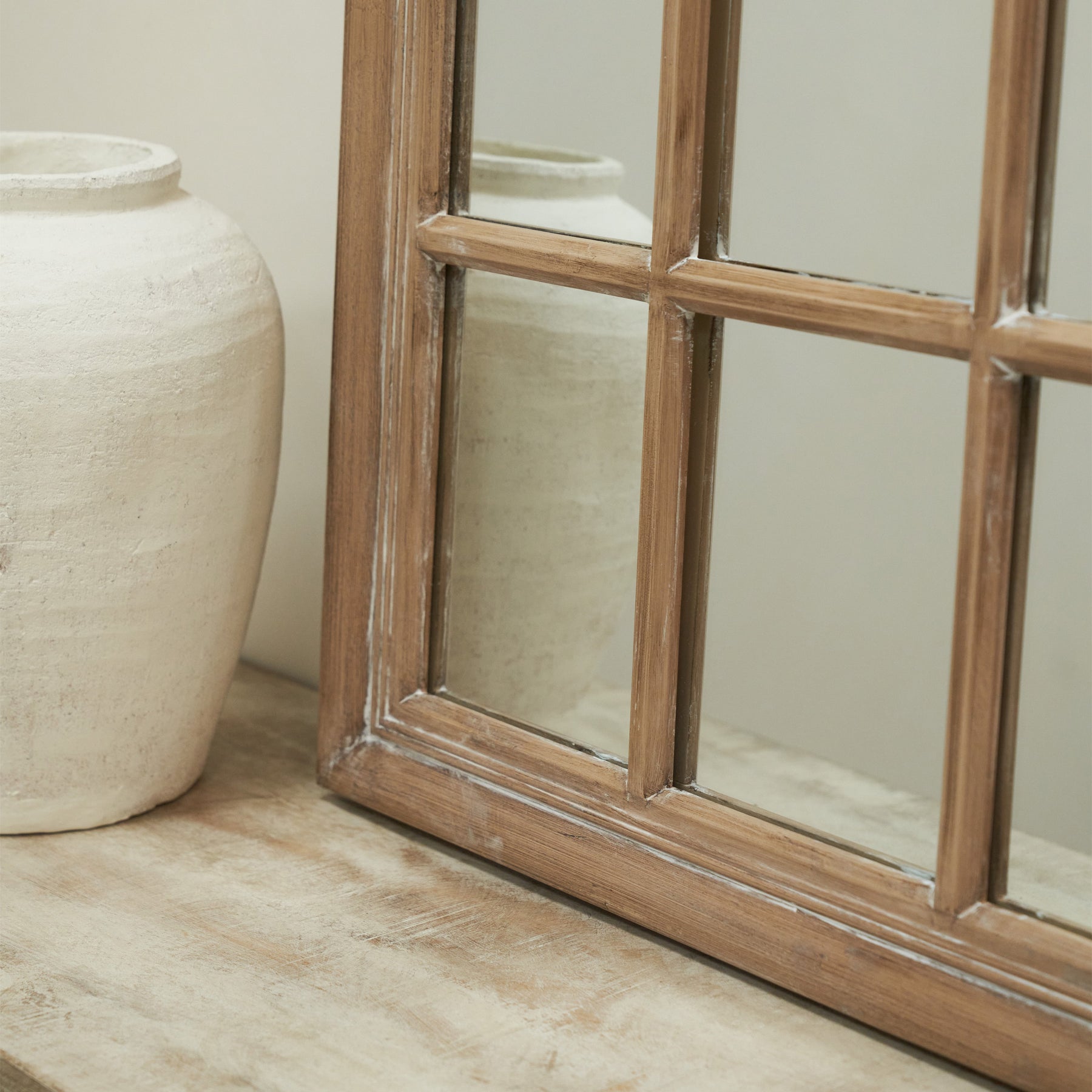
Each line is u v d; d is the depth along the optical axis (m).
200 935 0.79
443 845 0.90
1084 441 0.64
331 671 0.93
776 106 0.71
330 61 1.07
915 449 0.69
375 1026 0.71
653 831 0.79
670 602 0.77
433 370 0.86
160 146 0.92
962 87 0.65
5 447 0.78
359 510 0.90
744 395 0.74
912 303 0.67
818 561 0.73
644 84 0.75
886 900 0.71
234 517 0.87
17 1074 0.69
